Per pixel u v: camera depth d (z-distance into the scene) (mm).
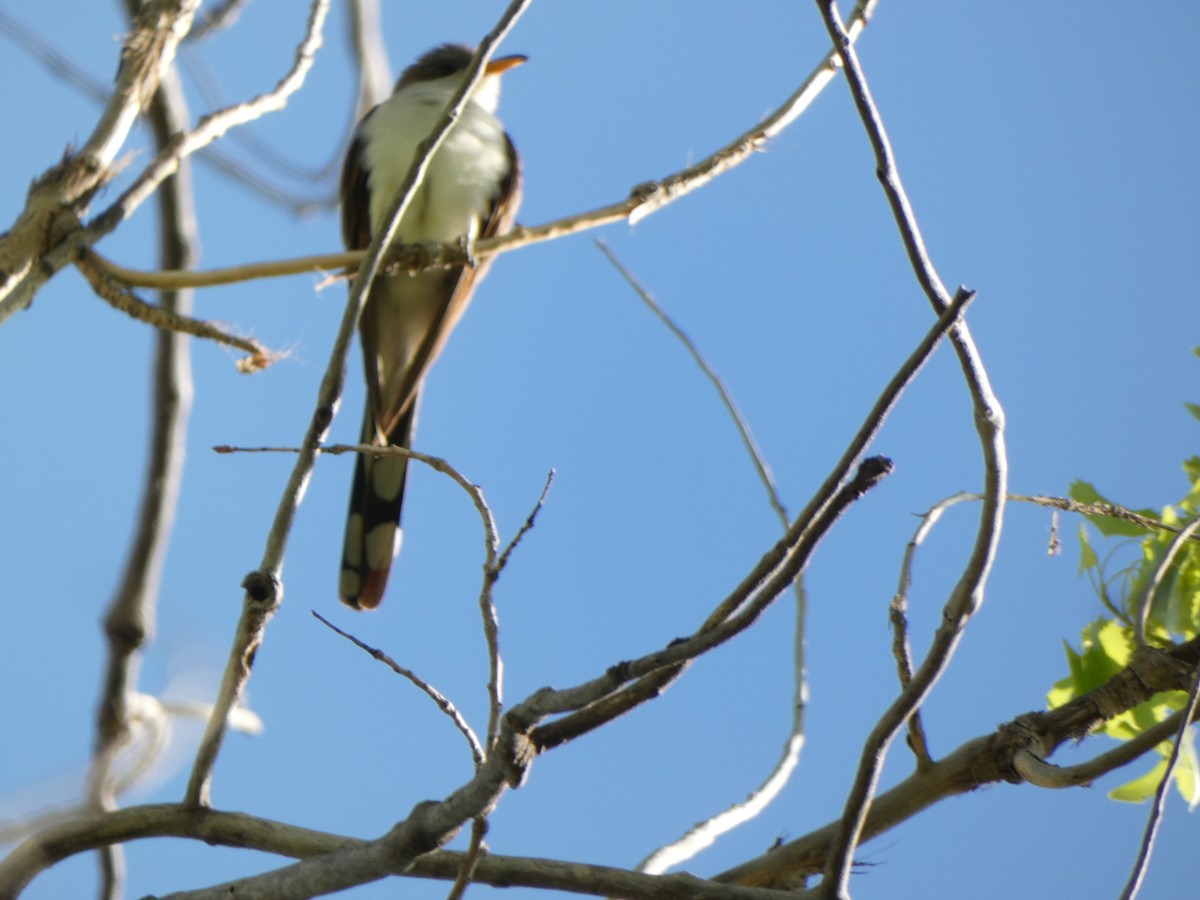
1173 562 6152
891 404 4434
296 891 4973
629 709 4770
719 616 4664
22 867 5336
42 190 7074
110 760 6012
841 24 4488
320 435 5184
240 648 5234
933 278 4543
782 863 5539
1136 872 4527
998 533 4582
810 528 4445
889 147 4523
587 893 5051
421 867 5184
